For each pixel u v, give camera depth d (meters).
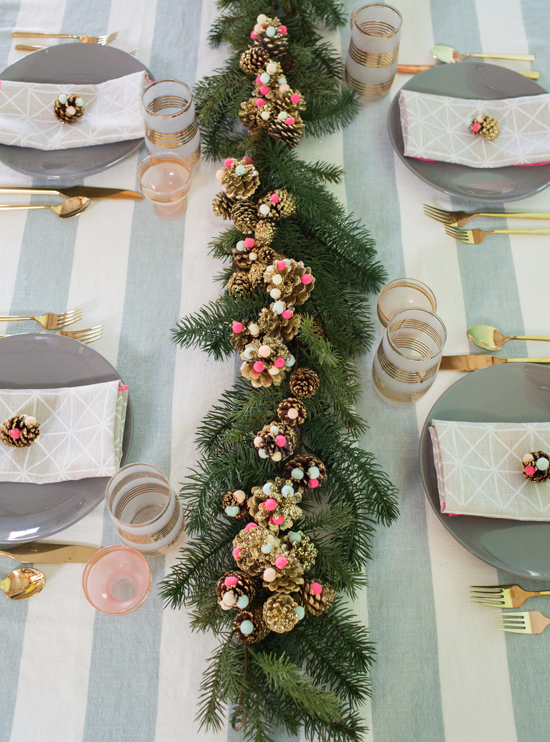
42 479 0.75
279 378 0.71
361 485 0.77
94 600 0.69
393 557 0.77
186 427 0.85
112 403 0.78
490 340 0.89
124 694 0.71
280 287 0.72
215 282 0.94
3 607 0.74
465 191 0.94
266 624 0.63
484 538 0.73
